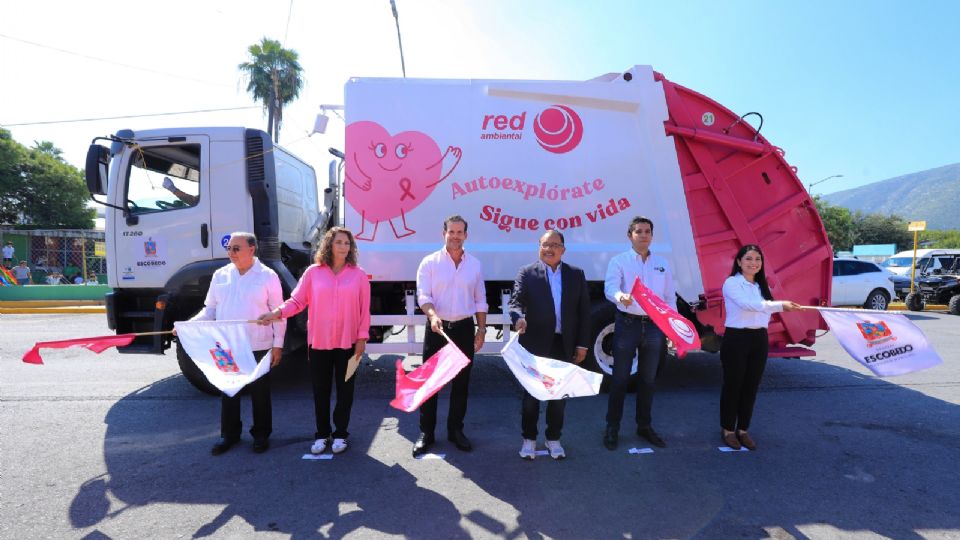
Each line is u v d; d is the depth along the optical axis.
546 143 5.07
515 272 5.03
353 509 2.83
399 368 3.10
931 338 8.73
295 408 4.70
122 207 4.93
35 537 2.52
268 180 4.99
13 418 4.33
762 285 3.72
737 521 2.72
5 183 29.14
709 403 4.93
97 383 5.50
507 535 2.58
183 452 3.62
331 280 3.52
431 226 4.97
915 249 13.96
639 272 3.78
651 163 5.11
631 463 3.48
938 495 3.03
